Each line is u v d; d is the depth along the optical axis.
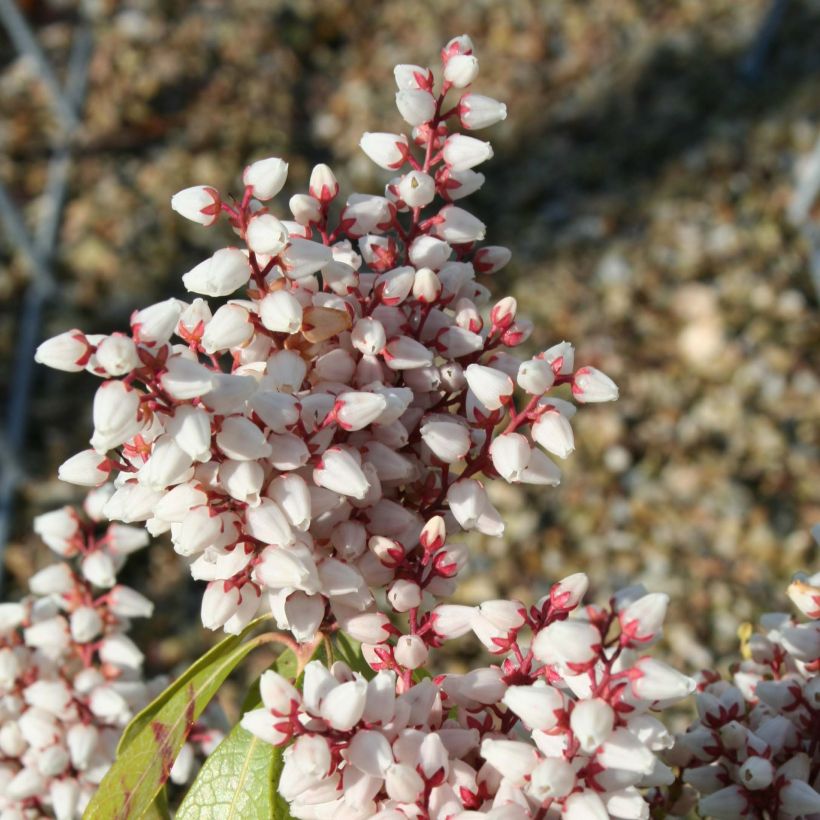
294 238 0.14
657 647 0.44
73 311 0.57
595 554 0.48
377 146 0.16
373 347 0.14
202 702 0.15
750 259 0.59
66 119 0.66
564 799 0.12
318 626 0.14
